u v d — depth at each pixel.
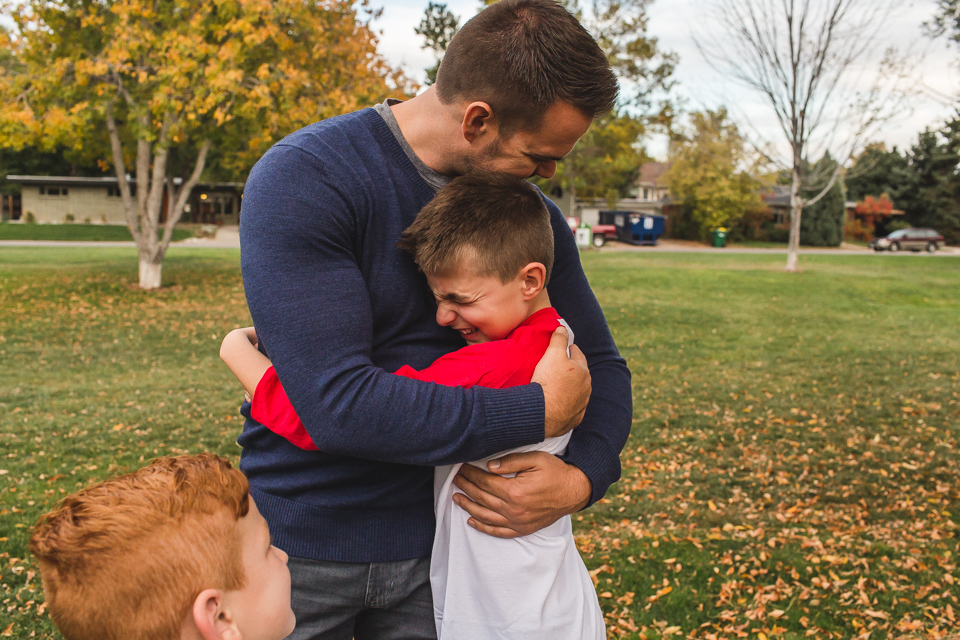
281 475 1.39
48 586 0.87
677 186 43.84
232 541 0.94
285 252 1.22
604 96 1.31
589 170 34.38
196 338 10.77
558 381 1.30
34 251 25.28
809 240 45.00
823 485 5.70
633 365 10.05
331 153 1.30
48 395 7.53
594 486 1.47
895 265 27.36
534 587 1.38
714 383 9.03
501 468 1.36
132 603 0.86
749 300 16.69
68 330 10.98
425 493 1.45
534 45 1.26
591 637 1.47
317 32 14.60
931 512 5.16
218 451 6.07
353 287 1.25
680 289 18.47
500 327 1.38
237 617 0.94
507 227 1.32
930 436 6.93
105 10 14.52
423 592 1.47
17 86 13.80
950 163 51.28
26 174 46.75
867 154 26.98
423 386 1.21
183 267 20.58
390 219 1.35
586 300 1.78
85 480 5.34
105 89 14.01
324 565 1.38
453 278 1.33
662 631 3.55
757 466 6.13
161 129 15.38
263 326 1.22
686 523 5.00
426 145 1.39
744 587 4.00
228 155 17.55
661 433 7.02
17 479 5.30
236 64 13.54
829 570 4.19
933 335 12.66
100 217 44.50
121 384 8.09
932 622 3.65
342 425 1.18
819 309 15.52
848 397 8.39
